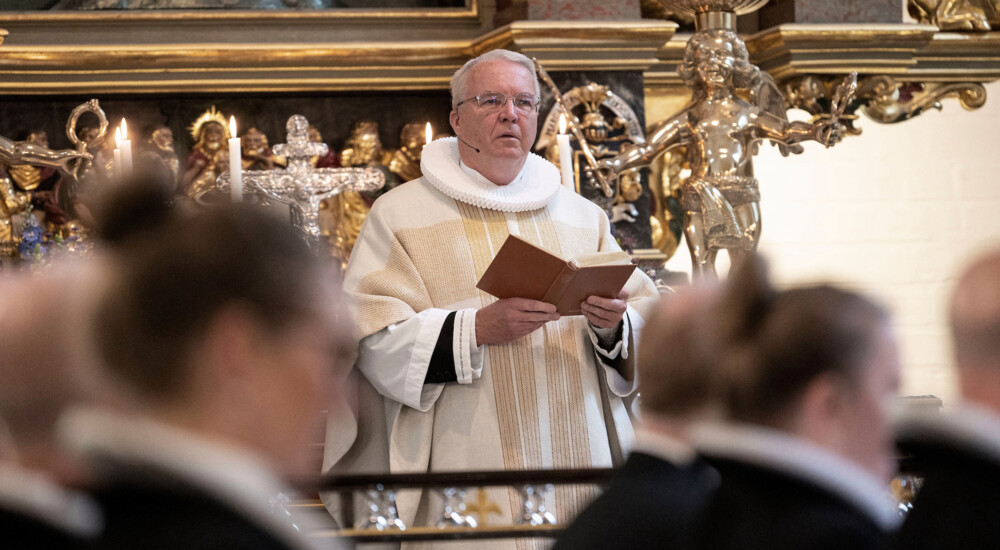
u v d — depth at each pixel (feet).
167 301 5.85
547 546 16.79
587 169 24.14
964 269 8.24
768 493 7.61
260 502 5.84
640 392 8.70
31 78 26.08
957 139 38.96
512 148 18.86
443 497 16.46
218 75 26.91
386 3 28.81
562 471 14.61
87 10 27.02
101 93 26.53
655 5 30.40
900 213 38.45
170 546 5.48
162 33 27.40
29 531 5.81
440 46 27.76
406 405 17.76
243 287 5.98
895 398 8.23
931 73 30.71
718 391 7.93
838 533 7.38
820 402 7.64
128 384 5.85
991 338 7.90
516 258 16.37
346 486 14.39
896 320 7.95
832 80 29.99
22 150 24.25
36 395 6.28
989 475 7.74
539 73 24.89
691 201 24.95
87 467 6.02
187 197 26.76
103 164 25.64
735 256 25.03
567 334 18.33
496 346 17.87
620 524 8.36
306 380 6.27
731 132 25.03
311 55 27.12
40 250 23.35
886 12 29.78
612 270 16.58
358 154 27.73
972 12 30.81
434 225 18.74
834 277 8.18
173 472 5.64
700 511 8.13
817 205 38.11
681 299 8.52
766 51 29.71
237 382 6.05
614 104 26.81
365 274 18.38
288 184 23.02
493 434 17.58
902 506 13.15
